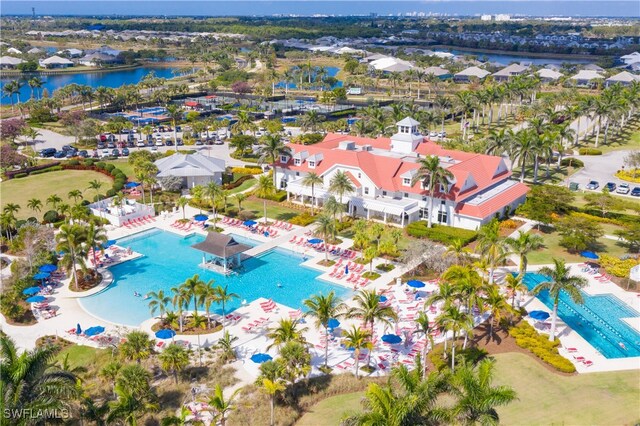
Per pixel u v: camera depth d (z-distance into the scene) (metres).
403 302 72.44
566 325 66.88
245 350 61.78
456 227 96.44
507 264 83.31
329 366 58.91
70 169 137.12
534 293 62.47
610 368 57.75
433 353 60.59
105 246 91.25
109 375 53.19
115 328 66.56
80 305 72.75
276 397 52.59
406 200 101.12
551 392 53.50
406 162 106.12
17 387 38.34
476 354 59.56
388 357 60.56
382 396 39.25
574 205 109.25
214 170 122.69
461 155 111.81
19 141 166.25
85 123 163.50
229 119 195.25
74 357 60.06
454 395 41.91
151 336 64.62
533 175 131.75
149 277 81.56
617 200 102.94
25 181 127.19
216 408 48.25
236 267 84.56
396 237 87.12
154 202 112.50
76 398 41.62
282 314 70.00
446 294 58.94
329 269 83.31
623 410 50.59
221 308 72.00
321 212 104.50
